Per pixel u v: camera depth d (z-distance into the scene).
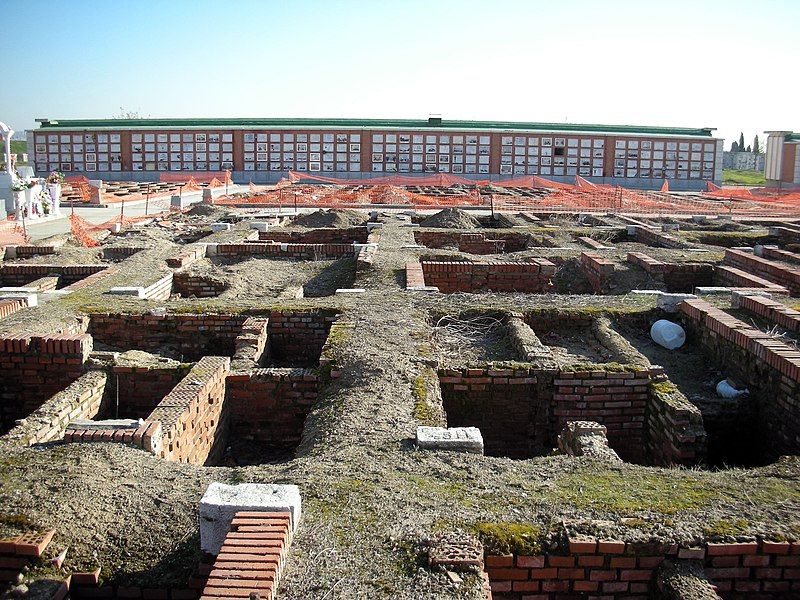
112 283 11.59
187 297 13.20
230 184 46.31
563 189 43.94
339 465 5.14
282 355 9.82
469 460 5.29
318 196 35.66
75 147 51.47
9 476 5.02
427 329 8.83
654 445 7.16
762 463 7.39
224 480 5.06
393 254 14.52
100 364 7.97
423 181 49.78
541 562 4.15
